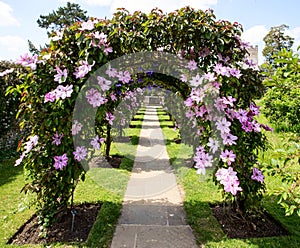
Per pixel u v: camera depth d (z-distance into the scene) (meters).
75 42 2.71
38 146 2.67
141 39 2.70
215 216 3.07
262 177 2.74
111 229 2.78
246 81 2.76
